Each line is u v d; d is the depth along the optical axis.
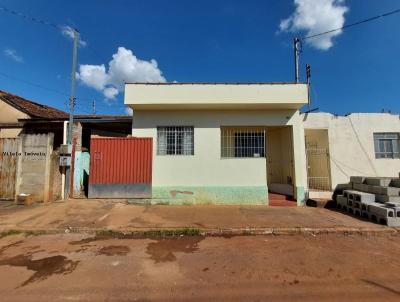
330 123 11.09
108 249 5.44
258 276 4.20
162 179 10.01
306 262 4.77
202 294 3.63
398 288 3.83
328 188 10.95
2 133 12.88
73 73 10.52
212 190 9.90
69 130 10.23
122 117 12.44
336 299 3.52
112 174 9.73
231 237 6.32
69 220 7.30
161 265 4.62
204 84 9.66
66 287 3.81
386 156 11.23
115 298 3.52
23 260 4.83
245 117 10.29
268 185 11.69
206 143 10.18
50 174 9.47
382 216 7.14
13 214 7.80
